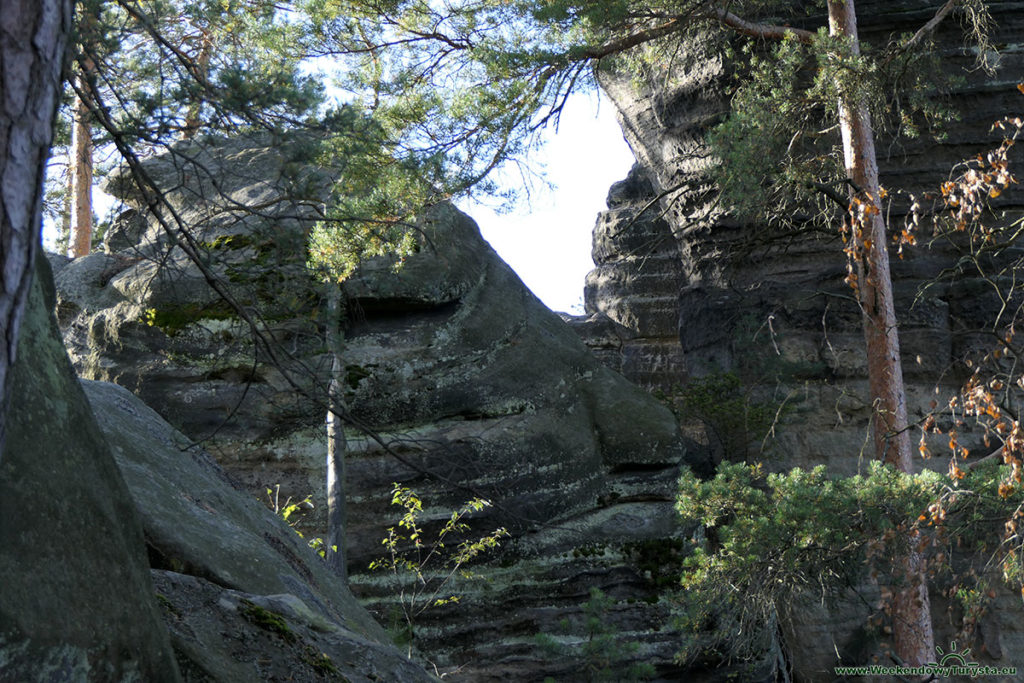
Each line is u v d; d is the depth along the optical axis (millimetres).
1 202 1452
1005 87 17062
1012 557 10367
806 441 16812
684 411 17281
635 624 12492
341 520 11281
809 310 17359
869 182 13633
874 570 10469
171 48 4348
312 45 13070
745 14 16234
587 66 14734
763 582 10812
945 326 16859
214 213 4855
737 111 12875
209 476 5352
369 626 5523
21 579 2293
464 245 14117
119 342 12508
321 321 6145
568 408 13680
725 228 18094
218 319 12383
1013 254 16578
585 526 13062
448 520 12516
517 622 12453
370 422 12648
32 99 1496
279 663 3422
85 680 2379
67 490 2582
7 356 1469
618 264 23969
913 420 16516
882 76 14047
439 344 13086
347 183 11156
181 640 3193
